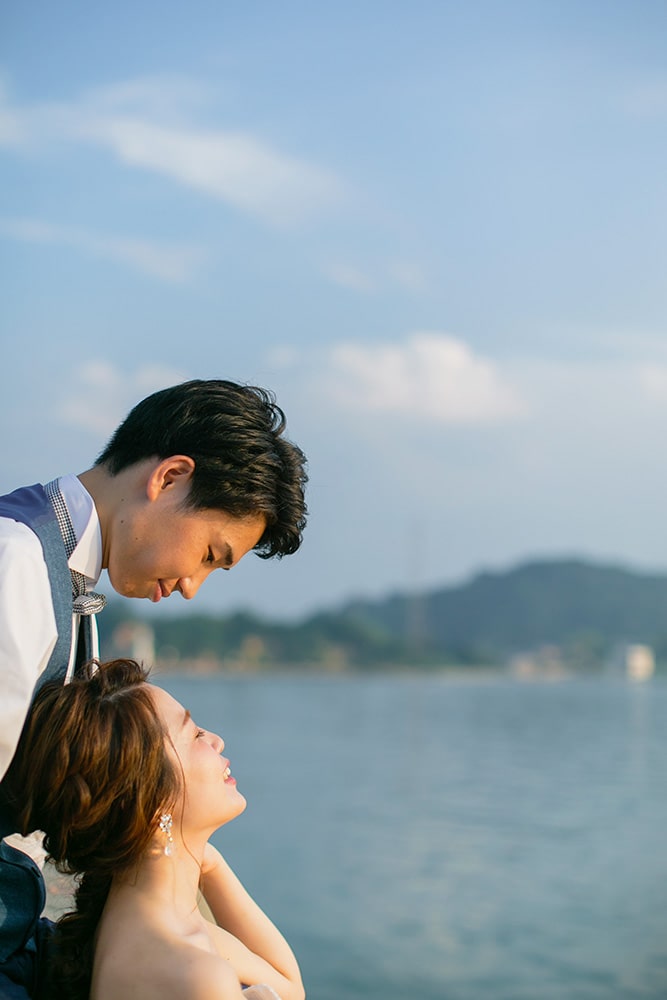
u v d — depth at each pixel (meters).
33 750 1.88
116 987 1.87
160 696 1.99
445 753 41.69
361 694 87.56
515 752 42.34
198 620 115.69
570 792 30.61
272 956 2.20
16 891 1.97
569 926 15.16
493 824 24.92
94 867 1.91
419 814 26.28
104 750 1.87
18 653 1.86
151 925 1.91
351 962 13.38
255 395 2.15
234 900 2.22
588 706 74.56
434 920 15.62
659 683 120.19
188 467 2.06
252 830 23.86
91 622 2.13
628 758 40.28
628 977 12.53
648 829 24.17
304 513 2.18
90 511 2.07
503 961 13.38
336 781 32.72
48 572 1.95
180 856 1.97
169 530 2.07
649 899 16.92
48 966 2.00
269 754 40.91
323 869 19.42
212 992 1.83
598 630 151.62
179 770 1.95
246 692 85.94
